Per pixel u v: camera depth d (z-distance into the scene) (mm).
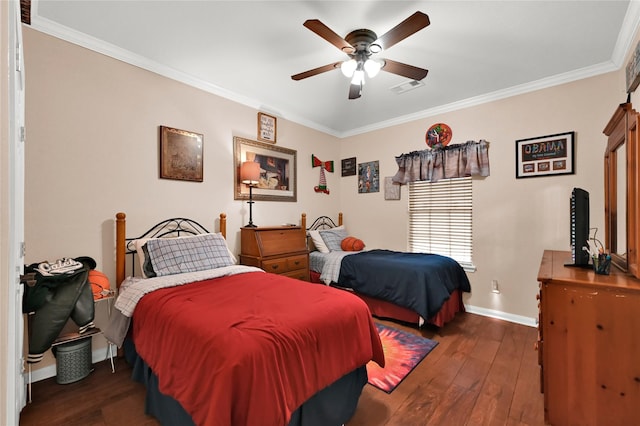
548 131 2973
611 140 2057
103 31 2203
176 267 2299
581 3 1861
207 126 3084
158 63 2666
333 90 3238
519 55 2500
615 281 1423
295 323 1386
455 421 1653
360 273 3258
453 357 2383
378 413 1721
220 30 2184
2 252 669
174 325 1470
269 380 1146
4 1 681
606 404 1382
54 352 2049
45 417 1672
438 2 1859
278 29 2168
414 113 3930
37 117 2076
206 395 1125
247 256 3172
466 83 3049
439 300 2787
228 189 3270
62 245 2176
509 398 1853
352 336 1601
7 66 683
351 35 2158
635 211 1536
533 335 2811
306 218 4238
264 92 3297
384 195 4301
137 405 1785
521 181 3139
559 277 1519
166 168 2744
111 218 2424
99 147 2361
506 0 1836
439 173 3676
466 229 3559
